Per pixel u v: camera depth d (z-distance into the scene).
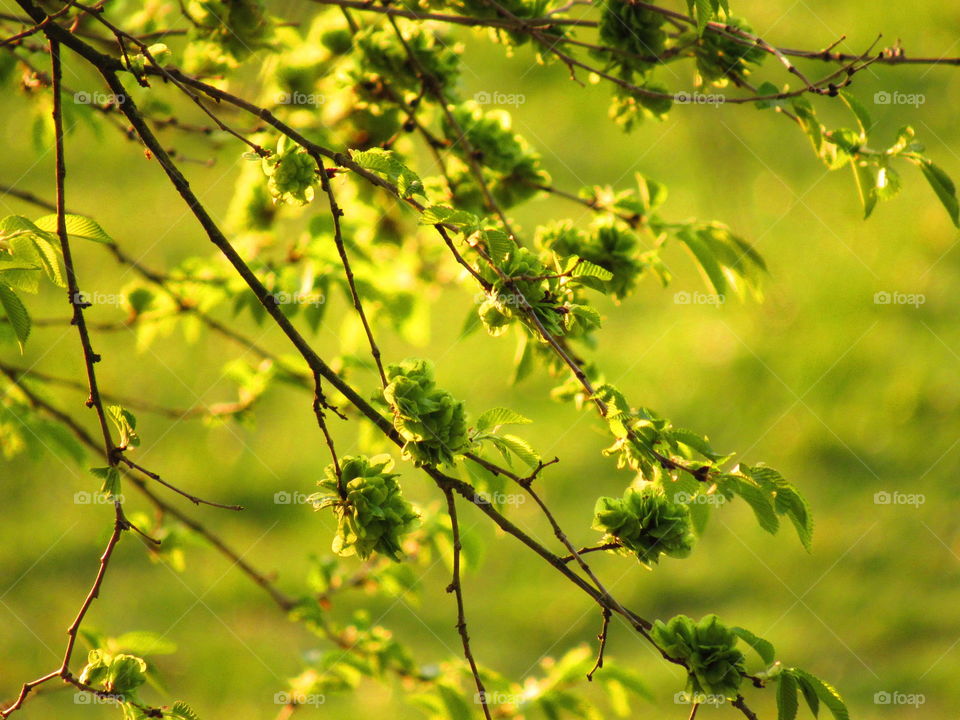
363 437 5.62
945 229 12.73
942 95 13.56
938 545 9.73
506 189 4.91
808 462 10.85
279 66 5.36
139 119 3.44
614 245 4.37
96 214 12.98
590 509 10.47
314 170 3.40
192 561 9.98
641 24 4.27
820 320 12.13
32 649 8.86
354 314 5.78
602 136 13.66
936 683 8.38
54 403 5.88
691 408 11.52
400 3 4.84
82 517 10.52
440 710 5.17
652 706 8.32
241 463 11.01
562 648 9.22
